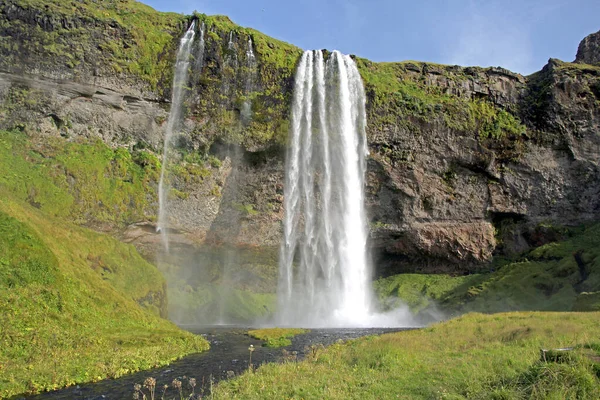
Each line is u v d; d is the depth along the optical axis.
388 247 55.12
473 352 15.98
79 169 41.78
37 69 42.41
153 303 33.16
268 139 49.56
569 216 54.50
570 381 9.94
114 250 33.69
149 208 45.25
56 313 20.42
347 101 53.22
